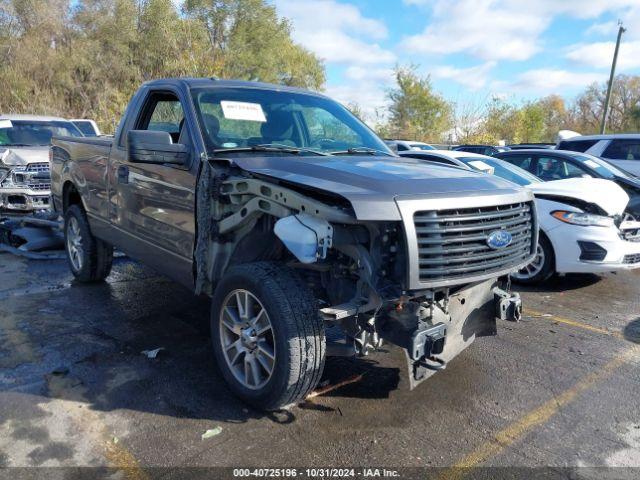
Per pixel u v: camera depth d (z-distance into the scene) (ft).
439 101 113.60
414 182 10.34
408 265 9.40
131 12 94.38
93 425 10.48
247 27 95.45
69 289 19.12
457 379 13.01
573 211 20.30
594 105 181.78
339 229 9.79
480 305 12.24
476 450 10.11
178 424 10.60
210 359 13.55
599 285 22.33
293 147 13.47
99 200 17.34
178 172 12.82
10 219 26.23
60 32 97.96
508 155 30.25
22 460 9.34
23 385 11.95
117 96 89.10
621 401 12.21
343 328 10.59
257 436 10.28
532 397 12.25
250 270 10.78
